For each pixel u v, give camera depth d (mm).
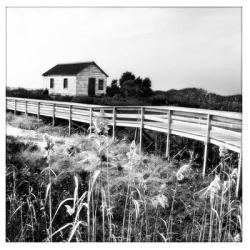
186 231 5453
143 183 5352
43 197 5949
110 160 6586
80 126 11242
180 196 6242
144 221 5621
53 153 7020
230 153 7688
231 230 5617
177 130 9508
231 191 6430
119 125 11070
